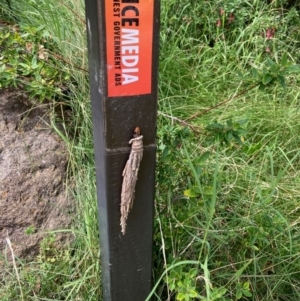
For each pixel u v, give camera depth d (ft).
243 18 9.00
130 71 3.32
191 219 5.09
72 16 6.84
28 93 5.72
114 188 3.73
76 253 5.21
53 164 5.53
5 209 5.19
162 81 7.59
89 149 5.65
